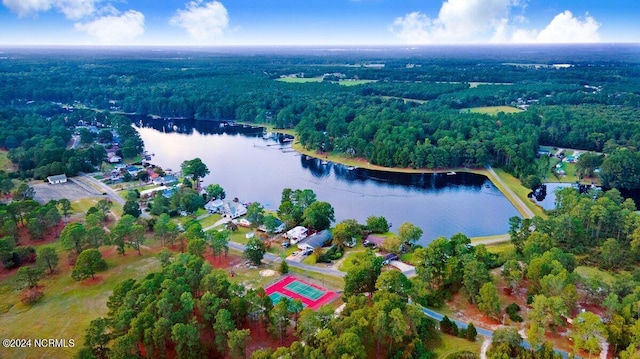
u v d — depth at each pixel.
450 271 127.50
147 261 148.88
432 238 179.88
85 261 132.38
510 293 128.25
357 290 123.69
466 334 108.62
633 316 108.19
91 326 100.69
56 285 133.25
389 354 102.75
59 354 103.19
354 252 158.12
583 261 148.62
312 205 177.62
